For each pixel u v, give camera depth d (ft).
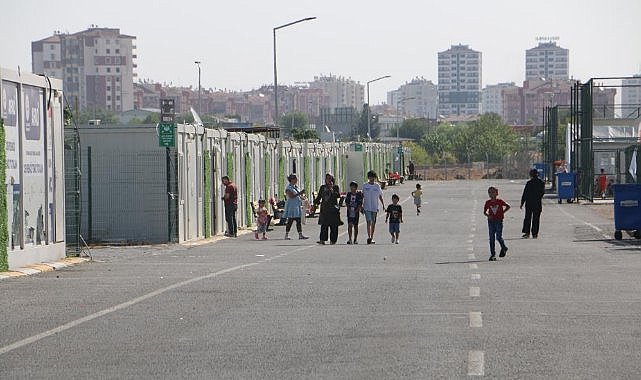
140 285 113.29
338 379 57.93
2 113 133.18
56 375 60.59
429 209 359.46
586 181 396.37
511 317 83.41
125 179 221.66
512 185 574.15
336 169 481.87
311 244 203.00
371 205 200.13
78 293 105.70
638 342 70.44
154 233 220.84
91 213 221.66
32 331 78.89
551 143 558.15
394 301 95.40
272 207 296.10
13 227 138.31
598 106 454.40
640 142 364.79
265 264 145.48
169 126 210.79
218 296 100.89
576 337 72.74
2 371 62.08
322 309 89.92
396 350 67.41
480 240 208.74
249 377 58.95
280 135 357.61
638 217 197.77
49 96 152.35
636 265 140.05
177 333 76.48
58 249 155.02
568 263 144.25
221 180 260.01
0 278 123.13
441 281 115.44
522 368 60.70
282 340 72.49
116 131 221.05
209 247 198.90
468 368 60.64
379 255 164.35
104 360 65.36
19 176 140.46
